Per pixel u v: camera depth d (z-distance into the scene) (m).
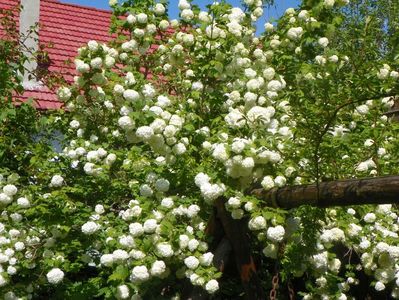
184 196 2.59
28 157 3.12
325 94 2.28
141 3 3.20
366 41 2.67
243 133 2.33
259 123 2.35
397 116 3.28
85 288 2.64
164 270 2.27
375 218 2.70
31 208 2.56
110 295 2.46
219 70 2.84
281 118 2.57
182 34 3.07
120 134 3.13
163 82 3.35
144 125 2.36
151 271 2.24
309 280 2.85
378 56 2.71
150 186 2.51
